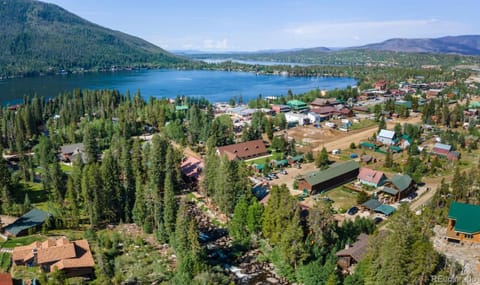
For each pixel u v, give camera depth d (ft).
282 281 225.97
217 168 323.16
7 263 229.86
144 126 648.79
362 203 320.29
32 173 385.09
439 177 392.88
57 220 285.64
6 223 287.28
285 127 622.13
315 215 234.79
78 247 240.12
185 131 578.66
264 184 376.27
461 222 242.58
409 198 339.57
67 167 435.53
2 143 510.17
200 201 347.77
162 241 269.44
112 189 306.76
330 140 555.28
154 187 311.88
